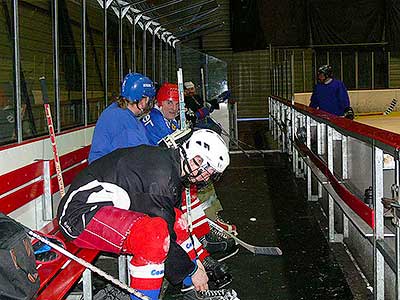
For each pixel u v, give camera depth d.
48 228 3.26
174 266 2.79
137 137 3.57
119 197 2.55
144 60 9.30
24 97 4.02
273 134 13.34
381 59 16.47
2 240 1.98
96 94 6.14
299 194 6.65
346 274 3.80
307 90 16.86
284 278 3.81
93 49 6.02
